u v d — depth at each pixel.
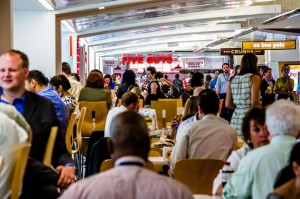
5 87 3.96
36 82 6.32
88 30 19.22
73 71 18.88
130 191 2.11
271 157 3.11
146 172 2.18
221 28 24.20
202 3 15.21
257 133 3.65
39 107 4.04
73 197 2.11
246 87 6.54
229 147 4.87
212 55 42.91
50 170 3.83
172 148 5.53
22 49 12.91
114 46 31.38
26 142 3.43
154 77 13.37
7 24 8.77
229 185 3.22
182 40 31.17
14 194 3.37
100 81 9.76
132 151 2.21
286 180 2.41
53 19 13.05
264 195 3.08
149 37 26.06
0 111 3.52
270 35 27.64
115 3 13.41
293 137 3.18
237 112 6.68
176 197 2.14
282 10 18.97
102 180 2.13
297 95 14.37
